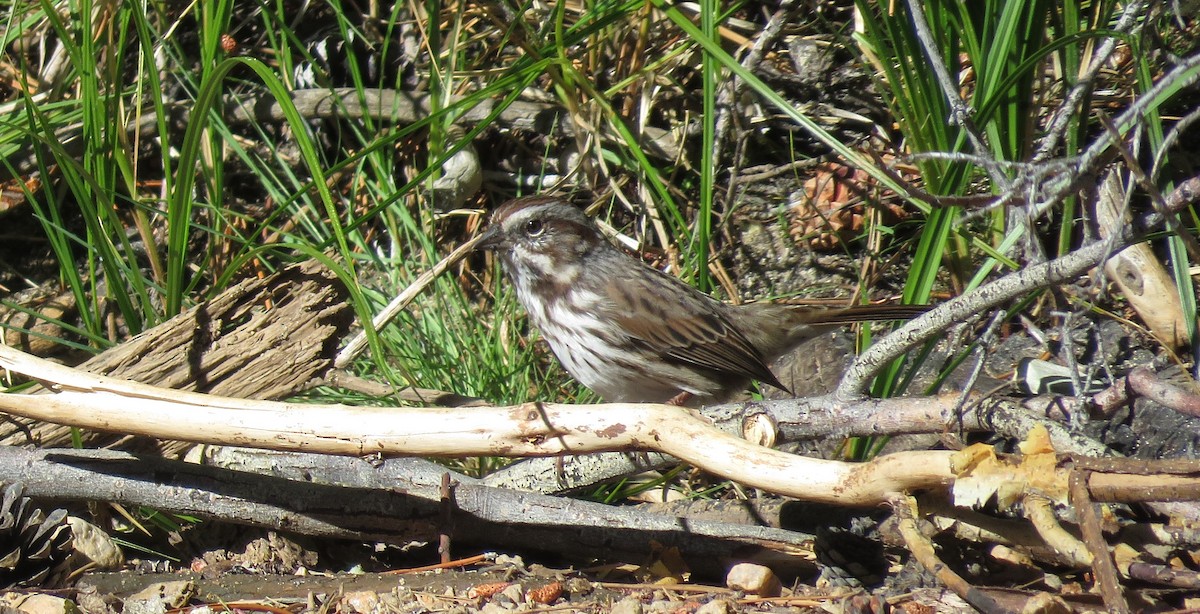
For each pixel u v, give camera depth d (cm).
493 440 787
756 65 1323
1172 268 1095
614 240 1318
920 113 1011
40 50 1321
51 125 1189
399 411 799
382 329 1111
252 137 1377
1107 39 1001
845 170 1298
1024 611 715
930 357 1106
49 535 831
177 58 1330
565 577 849
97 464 868
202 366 934
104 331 1226
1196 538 784
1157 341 1052
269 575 862
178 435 810
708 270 1245
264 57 1404
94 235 1069
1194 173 1173
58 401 814
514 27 1231
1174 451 915
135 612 800
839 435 870
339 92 1351
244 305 955
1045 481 710
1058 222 1166
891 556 885
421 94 1337
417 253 1316
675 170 1307
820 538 883
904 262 1273
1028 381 1032
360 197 1341
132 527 935
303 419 800
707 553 884
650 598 822
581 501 897
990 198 797
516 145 1375
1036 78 1125
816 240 1296
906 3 991
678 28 1306
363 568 904
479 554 909
